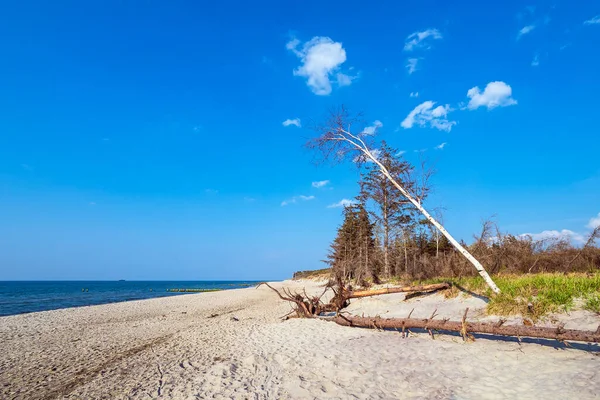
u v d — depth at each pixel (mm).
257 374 7320
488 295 10633
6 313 25531
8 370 8906
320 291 35562
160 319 18844
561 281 9656
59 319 19109
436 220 11258
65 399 6711
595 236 13977
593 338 6332
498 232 16047
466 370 6543
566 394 5070
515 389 5520
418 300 13297
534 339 7699
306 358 8117
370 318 10680
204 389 6574
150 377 7738
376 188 22094
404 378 6441
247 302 28891
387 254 25906
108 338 13180
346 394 5961
